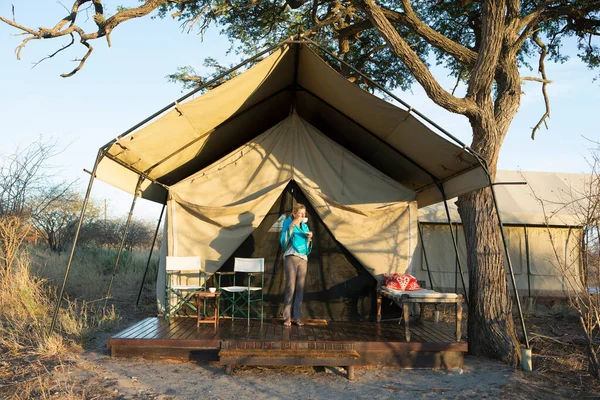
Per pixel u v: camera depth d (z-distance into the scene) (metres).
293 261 7.03
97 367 5.66
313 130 8.16
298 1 9.05
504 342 6.73
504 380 5.82
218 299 7.20
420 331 6.96
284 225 7.15
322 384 5.48
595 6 8.98
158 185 8.70
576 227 12.30
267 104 7.74
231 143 8.52
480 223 7.20
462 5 10.05
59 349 6.07
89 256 14.55
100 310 9.01
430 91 7.09
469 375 6.00
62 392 4.74
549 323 9.96
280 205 8.02
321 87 7.00
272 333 6.49
